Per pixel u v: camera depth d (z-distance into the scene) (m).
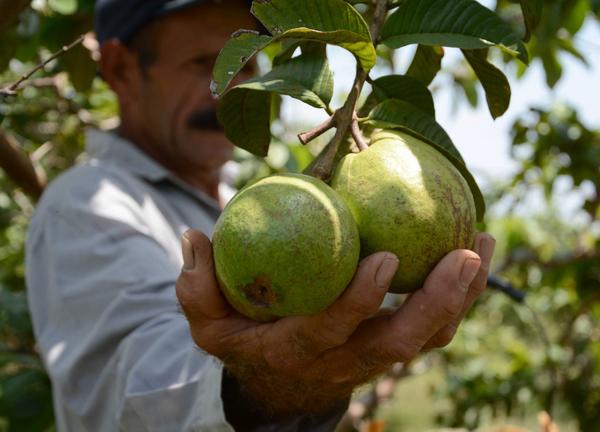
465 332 4.59
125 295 1.65
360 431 2.94
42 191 2.56
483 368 3.86
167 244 1.95
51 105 2.95
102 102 3.31
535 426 4.65
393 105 1.18
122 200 1.89
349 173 1.06
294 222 0.97
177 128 2.24
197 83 2.20
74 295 1.74
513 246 3.97
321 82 1.14
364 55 1.04
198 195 2.21
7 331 2.48
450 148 1.16
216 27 2.18
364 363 1.12
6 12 2.02
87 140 2.30
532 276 4.14
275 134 2.91
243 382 1.22
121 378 1.50
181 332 1.51
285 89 1.13
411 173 1.04
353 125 1.10
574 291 3.76
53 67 2.65
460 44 1.12
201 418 1.26
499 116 1.26
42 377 2.32
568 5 2.44
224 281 1.04
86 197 1.87
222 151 2.29
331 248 0.97
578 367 3.64
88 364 1.65
